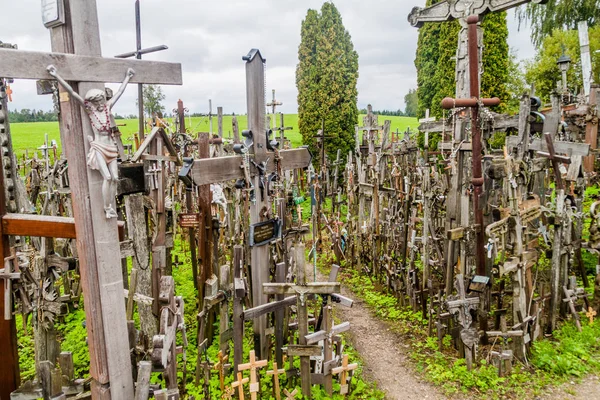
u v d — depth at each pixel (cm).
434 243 807
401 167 1426
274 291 533
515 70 2269
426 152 1381
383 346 714
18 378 457
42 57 315
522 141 700
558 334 676
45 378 372
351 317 834
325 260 1205
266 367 607
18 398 396
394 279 884
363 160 1359
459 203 739
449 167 934
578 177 779
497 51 1681
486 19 1658
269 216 648
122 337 382
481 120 623
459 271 695
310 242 1351
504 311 661
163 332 395
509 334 588
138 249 585
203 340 588
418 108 2366
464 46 760
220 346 586
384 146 1143
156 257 597
